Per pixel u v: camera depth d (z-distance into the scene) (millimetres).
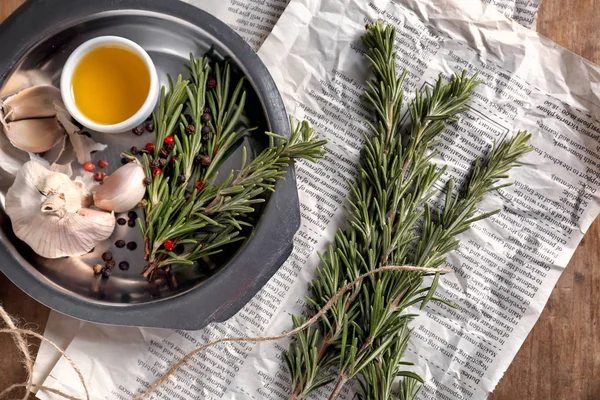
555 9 473
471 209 431
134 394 458
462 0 460
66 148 451
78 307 420
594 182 457
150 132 454
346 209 439
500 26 460
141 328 460
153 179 437
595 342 466
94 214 430
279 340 457
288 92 468
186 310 424
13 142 435
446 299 460
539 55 460
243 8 475
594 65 452
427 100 437
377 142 431
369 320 421
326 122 466
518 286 458
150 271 430
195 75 435
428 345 458
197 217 427
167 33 452
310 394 455
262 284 428
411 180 431
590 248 467
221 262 446
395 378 456
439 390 458
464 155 462
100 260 448
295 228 429
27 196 424
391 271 422
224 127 448
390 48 439
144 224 448
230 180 421
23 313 462
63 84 432
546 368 467
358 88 466
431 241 423
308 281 460
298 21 465
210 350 459
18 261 421
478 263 460
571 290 467
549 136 461
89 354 458
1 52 428
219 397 457
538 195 461
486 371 455
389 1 465
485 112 462
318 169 464
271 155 422
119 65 443
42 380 456
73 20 436
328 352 433
